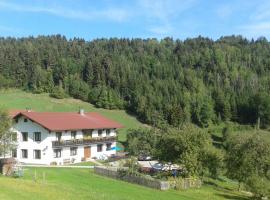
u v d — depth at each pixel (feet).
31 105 564.30
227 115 574.97
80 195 128.26
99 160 283.79
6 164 177.58
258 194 183.52
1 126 178.40
